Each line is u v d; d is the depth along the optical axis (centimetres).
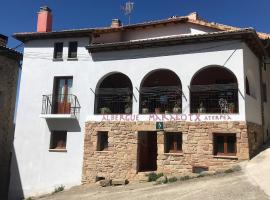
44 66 1931
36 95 1917
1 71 2153
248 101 1530
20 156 1891
